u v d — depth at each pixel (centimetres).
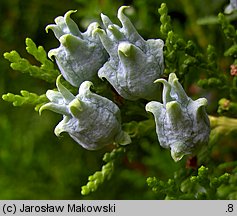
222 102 18
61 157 25
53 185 25
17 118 26
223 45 22
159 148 23
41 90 25
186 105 14
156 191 17
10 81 25
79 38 15
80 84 16
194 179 16
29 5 25
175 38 17
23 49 25
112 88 16
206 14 23
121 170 24
